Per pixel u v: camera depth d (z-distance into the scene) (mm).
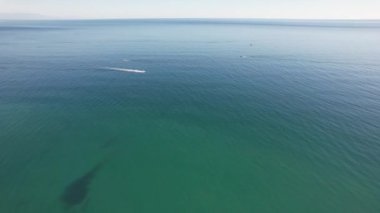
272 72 84812
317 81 73750
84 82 73312
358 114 50406
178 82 74062
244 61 101500
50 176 34094
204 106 56875
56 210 28688
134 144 42125
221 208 29250
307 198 30188
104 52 120500
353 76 78188
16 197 30469
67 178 33844
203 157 38656
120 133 45469
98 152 39750
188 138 43938
